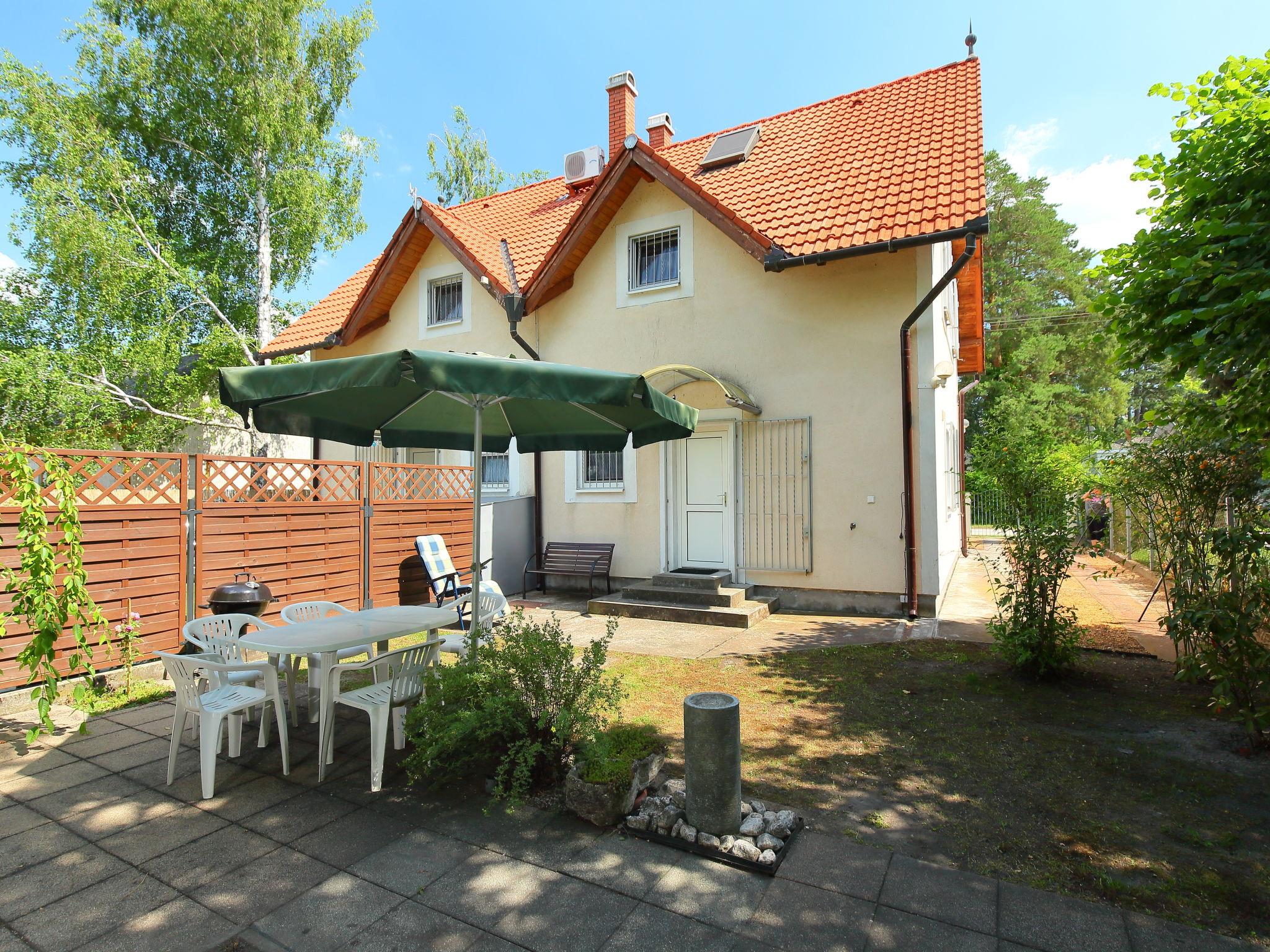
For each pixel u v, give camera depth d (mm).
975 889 2947
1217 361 3816
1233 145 3973
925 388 8844
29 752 4676
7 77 14523
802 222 9258
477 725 3691
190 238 18875
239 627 5391
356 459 13961
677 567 10492
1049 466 5934
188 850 3350
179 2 16156
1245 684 4426
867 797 3867
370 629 4820
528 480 11844
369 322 13484
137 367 15008
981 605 9883
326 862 3229
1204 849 3266
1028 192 32281
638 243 11109
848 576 9250
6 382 13125
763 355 9867
